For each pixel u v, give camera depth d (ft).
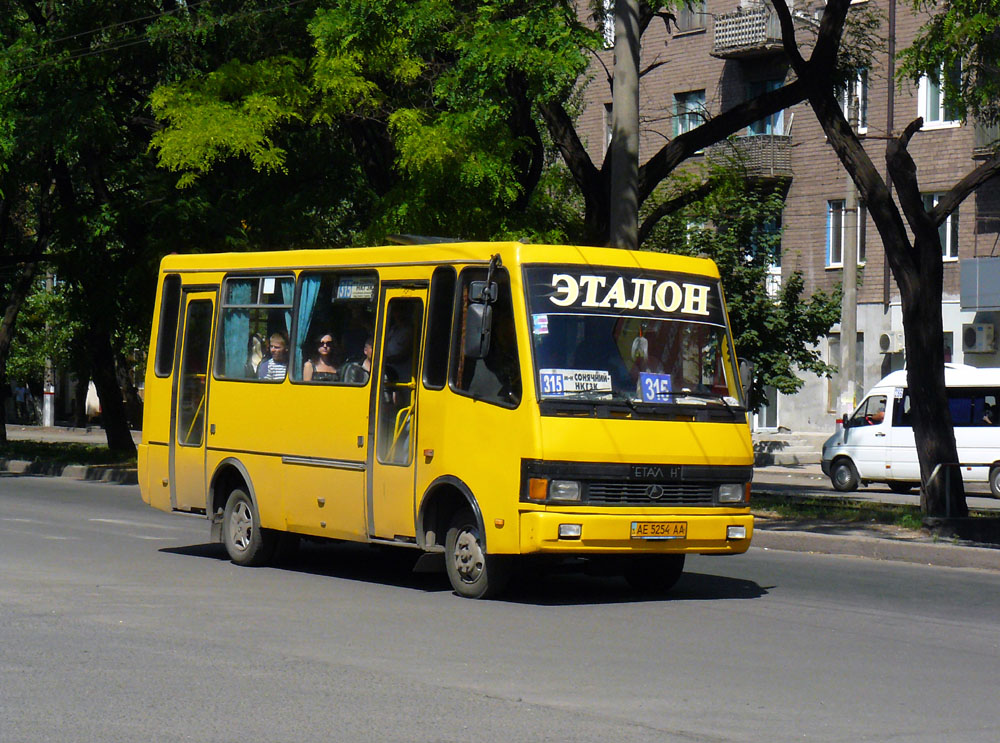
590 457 39.99
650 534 40.68
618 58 63.31
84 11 93.15
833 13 69.00
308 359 48.11
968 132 136.36
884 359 145.07
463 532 42.37
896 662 32.53
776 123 154.40
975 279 132.36
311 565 51.01
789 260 152.46
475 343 40.45
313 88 80.64
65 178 106.01
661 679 29.78
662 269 43.29
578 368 40.86
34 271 129.59
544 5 70.64
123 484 96.68
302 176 88.22
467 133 71.97
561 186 82.89
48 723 25.12
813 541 58.44
